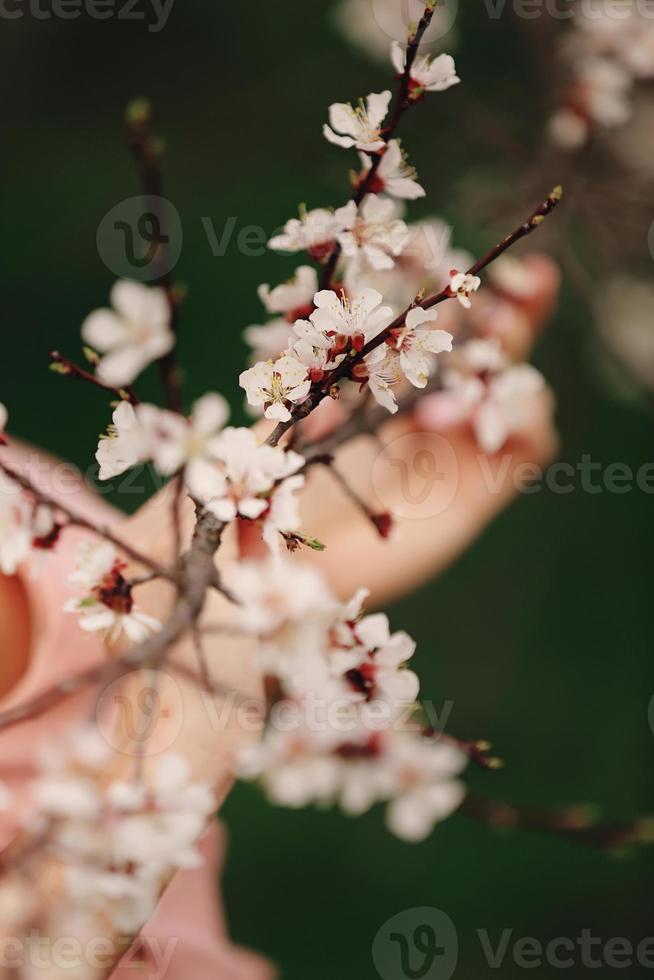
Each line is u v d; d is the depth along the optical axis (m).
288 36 2.28
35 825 0.67
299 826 1.75
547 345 1.85
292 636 0.67
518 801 1.78
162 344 0.68
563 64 1.42
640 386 1.73
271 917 1.67
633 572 1.99
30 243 2.24
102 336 0.68
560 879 1.73
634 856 1.74
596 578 1.98
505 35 1.76
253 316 2.12
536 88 1.62
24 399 2.04
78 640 0.81
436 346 0.67
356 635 0.68
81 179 2.31
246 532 0.77
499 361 0.88
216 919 0.99
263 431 0.76
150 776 0.69
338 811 1.76
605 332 1.65
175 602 0.68
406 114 1.62
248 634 0.69
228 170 2.22
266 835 1.74
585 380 1.89
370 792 0.79
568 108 1.30
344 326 0.67
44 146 2.35
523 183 1.51
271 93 2.10
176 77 2.32
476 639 1.92
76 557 0.68
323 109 2.07
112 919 0.67
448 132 1.61
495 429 0.89
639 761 1.83
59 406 2.04
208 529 0.68
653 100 1.48
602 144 1.43
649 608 1.96
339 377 0.67
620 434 2.03
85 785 0.67
